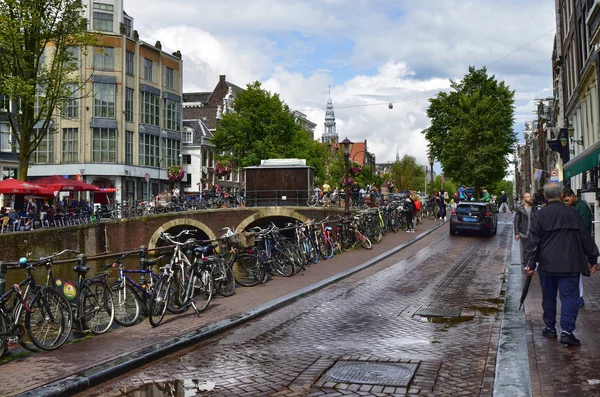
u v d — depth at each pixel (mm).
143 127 47875
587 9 22547
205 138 59250
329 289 11852
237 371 6133
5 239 24281
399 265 15352
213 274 10578
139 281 8945
